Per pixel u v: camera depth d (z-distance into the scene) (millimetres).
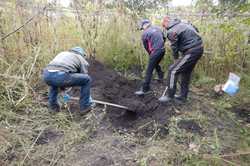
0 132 4285
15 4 5953
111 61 7086
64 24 6770
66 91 5691
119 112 5168
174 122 4738
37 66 5750
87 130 4516
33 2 6180
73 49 5020
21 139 4246
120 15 7160
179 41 5129
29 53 5797
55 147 4148
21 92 5254
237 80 5492
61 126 4633
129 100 5500
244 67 6488
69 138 4312
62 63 4691
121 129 4715
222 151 4125
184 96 5496
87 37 6832
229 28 6051
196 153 3979
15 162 3812
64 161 3873
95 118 4879
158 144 4230
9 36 5738
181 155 3941
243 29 5977
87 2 6789
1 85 5191
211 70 6668
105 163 3836
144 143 4305
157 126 4711
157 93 5930
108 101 5539
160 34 5566
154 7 7184
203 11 6727
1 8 5895
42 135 4422
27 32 5930
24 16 5988
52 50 6109
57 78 4621
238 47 6336
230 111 5422
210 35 6613
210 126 4801
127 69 7070
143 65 7082
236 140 4441
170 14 7062
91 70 6469
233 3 5879
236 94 5824
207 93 6129
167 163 3818
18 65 5602
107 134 4512
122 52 7129
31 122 4703
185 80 5414
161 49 5539
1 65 5438
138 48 7125
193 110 5238
